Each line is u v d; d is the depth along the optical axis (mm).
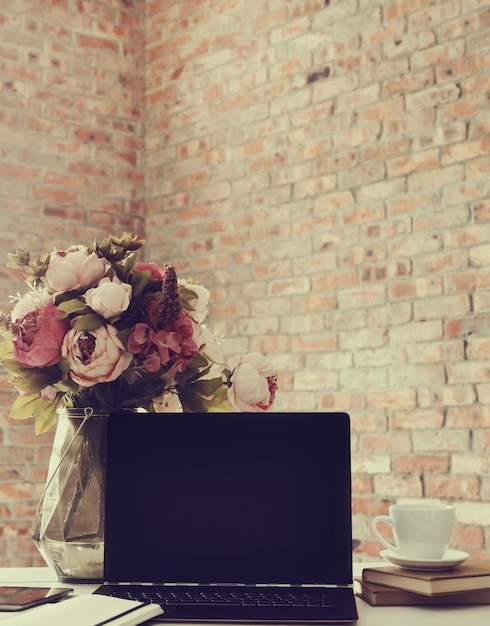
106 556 1268
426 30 2764
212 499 1274
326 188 3014
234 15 3389
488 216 2570
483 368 2543
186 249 3508
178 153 3578
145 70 3756
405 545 1247
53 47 3520
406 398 2723
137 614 1051
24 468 3238
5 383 3227
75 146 3543
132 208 3670
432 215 2707
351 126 2955
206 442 1294
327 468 1271
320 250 3014
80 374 1303
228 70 3396
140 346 1343
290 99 3162
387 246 2818
